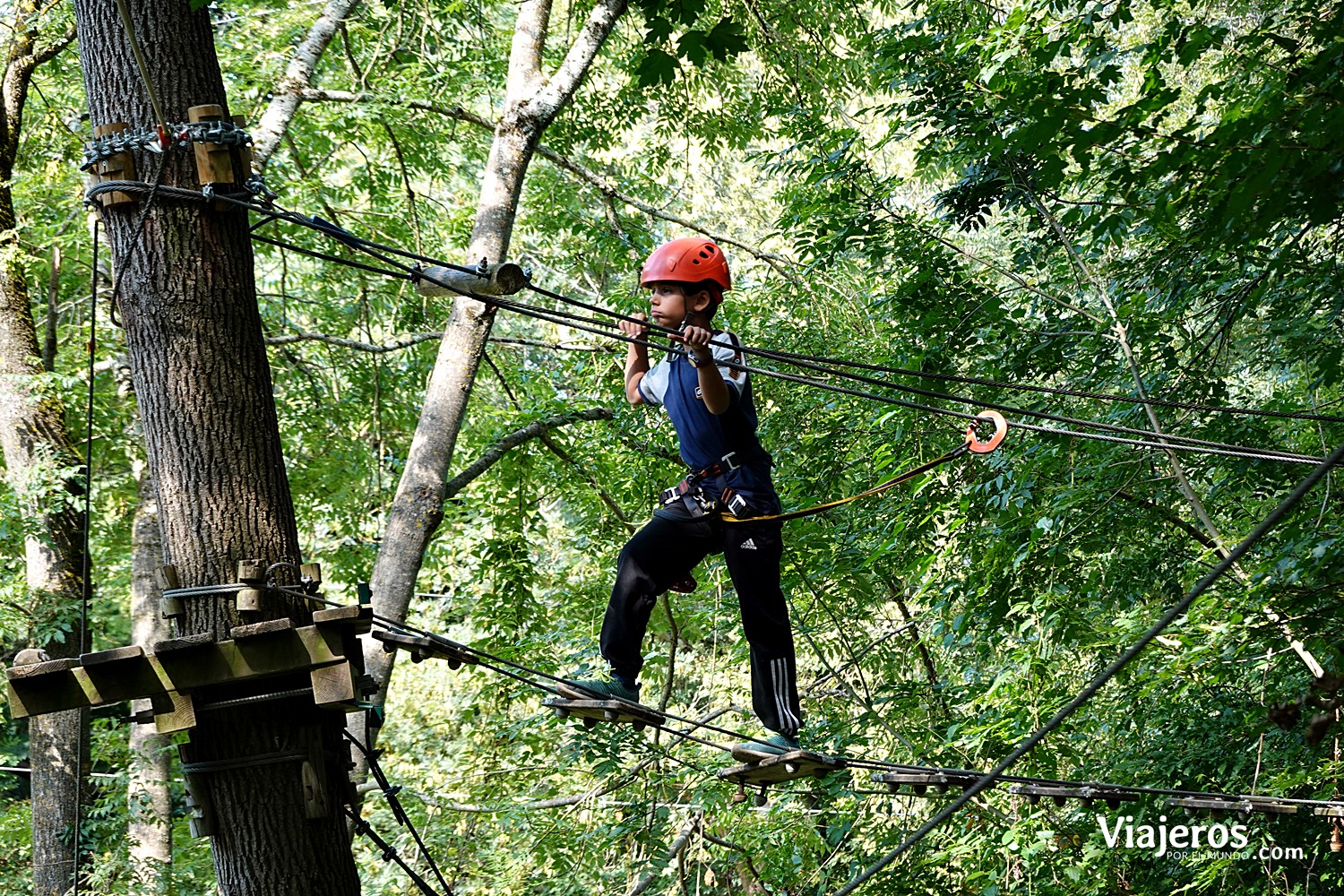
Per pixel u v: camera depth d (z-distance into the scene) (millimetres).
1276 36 8516
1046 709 11773
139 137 6348
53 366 15086
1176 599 12039
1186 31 9344
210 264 6461
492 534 17328
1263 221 6613
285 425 18250
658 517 6152
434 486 12828
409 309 18047
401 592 12406
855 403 14523
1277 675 11250
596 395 16312
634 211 19406
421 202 18281
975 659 14773
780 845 13469
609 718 6027
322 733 6363
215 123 6355
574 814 15039
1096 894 11797
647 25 6051
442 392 13117
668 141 19672
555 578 19188
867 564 13836
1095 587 12086
